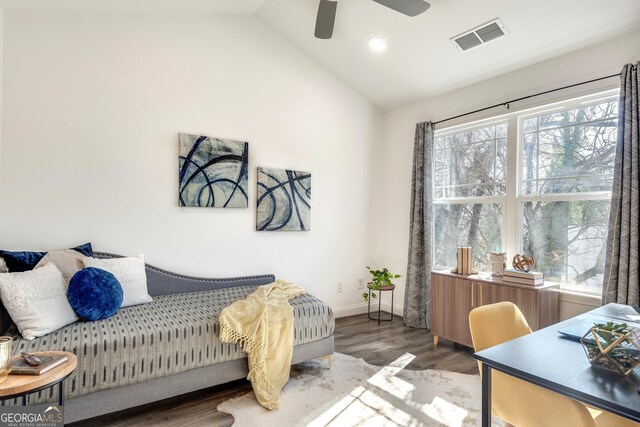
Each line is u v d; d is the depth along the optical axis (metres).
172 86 3.07
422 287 3.82
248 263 3.47
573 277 2.86
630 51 2.53
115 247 2.82
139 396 1.99
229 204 3.31
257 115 3.52
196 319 2.27
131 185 2.89
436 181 4.00
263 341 2.26
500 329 1.66
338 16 3.17
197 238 3.19
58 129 2.62
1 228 2.44
